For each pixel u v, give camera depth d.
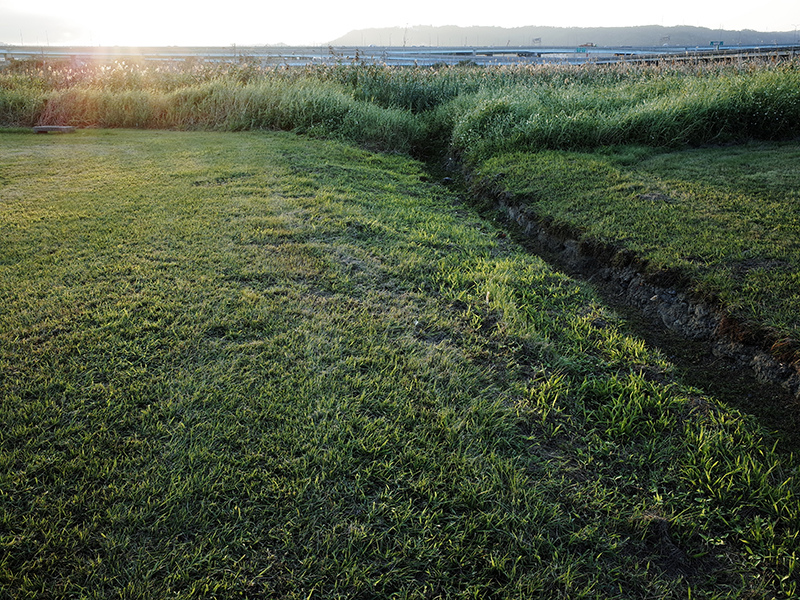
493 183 7.68
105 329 3.27
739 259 4.25
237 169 7.63
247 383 2.84
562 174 7.43
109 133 11.66
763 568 2.05
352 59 17.97
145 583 1.82
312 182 7.11
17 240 4.64
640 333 3.86
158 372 2.91
